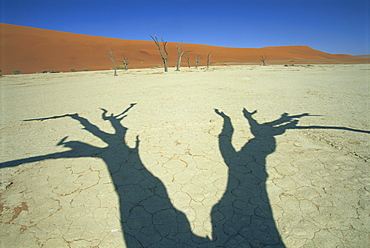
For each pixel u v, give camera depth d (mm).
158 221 2188
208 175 2961
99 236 2031
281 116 5574
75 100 9242
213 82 14227
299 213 2215
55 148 4008
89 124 5477
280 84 12102
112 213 2316
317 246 1850
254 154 3514
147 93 10375
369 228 1999
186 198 2514
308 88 10266
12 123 5840
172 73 25250
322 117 5340
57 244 1960
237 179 2844
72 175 3066
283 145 3803
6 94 12055
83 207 2420
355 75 16172
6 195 2652
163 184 2791
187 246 1901
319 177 2807
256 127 4793
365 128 4441
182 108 6848
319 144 3777
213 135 4402
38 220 2246
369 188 2545
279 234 1980
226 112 6156
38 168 3277
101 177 3000
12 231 2115
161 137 4387
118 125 5289
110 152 3771
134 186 2775
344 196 2432
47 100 9516
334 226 2039
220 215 2234
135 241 1969
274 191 2572
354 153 3383
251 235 1984
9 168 3291
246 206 2348
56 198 2580
